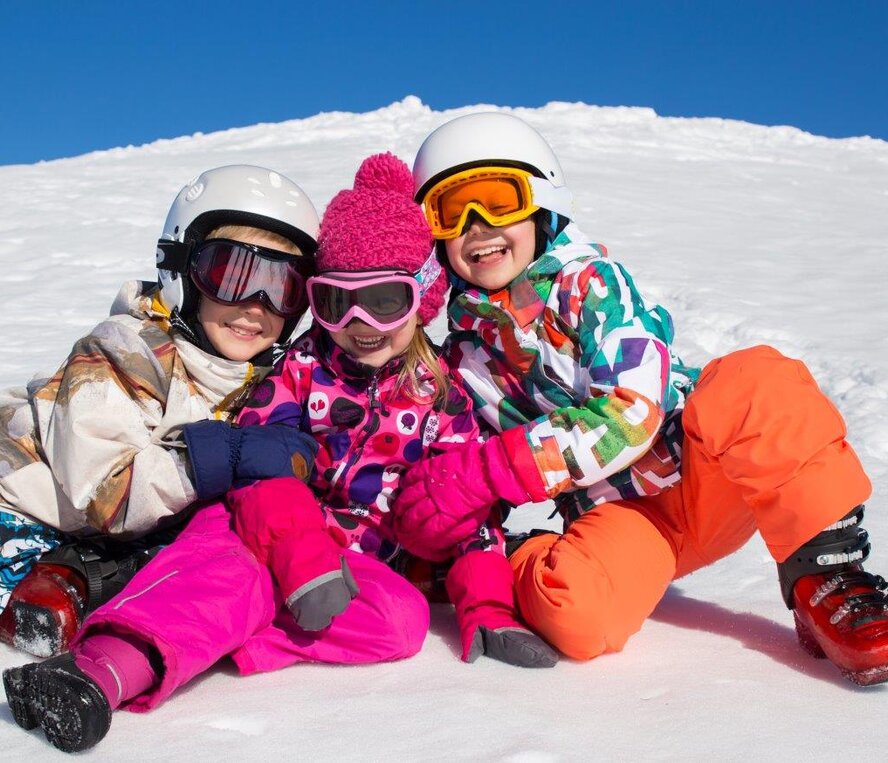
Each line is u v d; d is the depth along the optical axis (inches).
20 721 61.3
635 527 79.1
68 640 74.6
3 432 84.3
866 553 73.7
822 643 71.1
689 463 80.0
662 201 457.1
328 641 74.7
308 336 89.5
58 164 609.3
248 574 72.9
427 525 81.4
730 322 227.3
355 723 62.9
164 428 83.4
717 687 69.3
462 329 91.1
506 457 79.5
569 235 93.2
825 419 72.3
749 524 82.8
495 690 69.0
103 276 303.0
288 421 86.7
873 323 227.8
